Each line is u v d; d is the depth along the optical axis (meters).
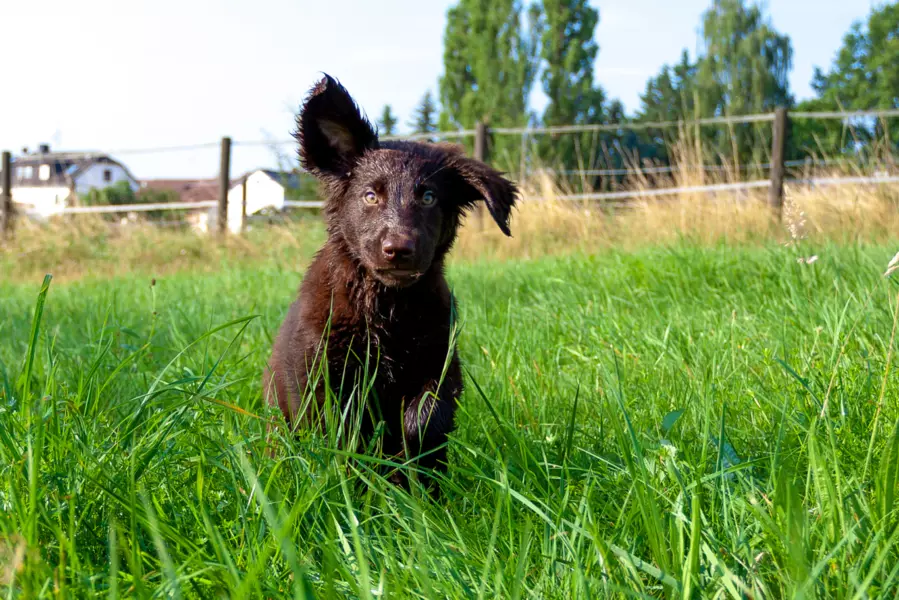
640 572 0.81
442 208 1.29
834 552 0.71
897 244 2.26
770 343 1.38
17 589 0.72
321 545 0.81
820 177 3.23
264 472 0.94
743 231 2.97
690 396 1.13
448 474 1.13
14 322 2.01
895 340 1.22
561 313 1.72
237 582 0.71
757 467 0.97
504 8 14.13
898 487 0.84
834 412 1.04
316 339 1.15
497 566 0.74
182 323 1.83
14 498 0.79
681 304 1.74
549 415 1.22
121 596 0.74
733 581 0.74
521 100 14.23
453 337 1.12
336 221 1.28
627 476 0.95
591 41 13.87
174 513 0.87
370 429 1.17
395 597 0.74
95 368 1.05
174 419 0.98
